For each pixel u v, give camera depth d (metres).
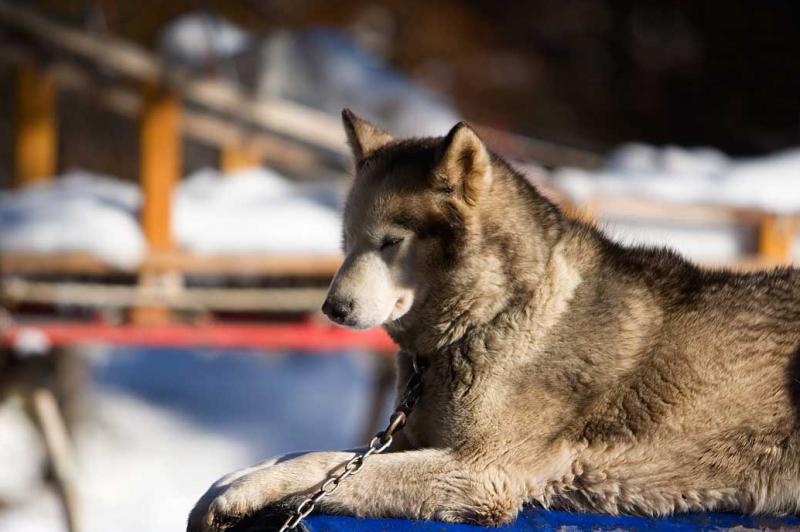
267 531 9.03
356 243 9.92
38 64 24.88
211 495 9.36
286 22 44.25
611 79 55.12
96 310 20.62
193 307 20.38
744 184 23.05
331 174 26.08
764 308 9.98
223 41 25.41
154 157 20.52
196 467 27.16
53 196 22.30
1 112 36.38
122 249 20.05
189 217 21.30
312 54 26.62
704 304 9.98
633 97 54.69
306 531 8.80
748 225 20.62
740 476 9.77
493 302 9.73
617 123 54.31
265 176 24.56
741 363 9.77
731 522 9.53
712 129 54.00
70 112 36.06
